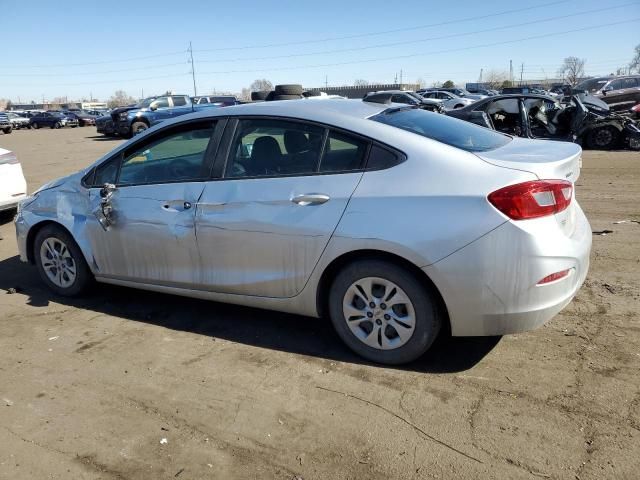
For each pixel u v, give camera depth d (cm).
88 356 364
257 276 358
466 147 327
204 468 253
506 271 289
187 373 337
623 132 1274
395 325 324
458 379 316
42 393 320
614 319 377
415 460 252
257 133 363
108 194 416
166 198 389
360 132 329
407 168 312
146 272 412
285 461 256
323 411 292
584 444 255
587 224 346
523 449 254
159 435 278
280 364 344
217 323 409
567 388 299
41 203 463
